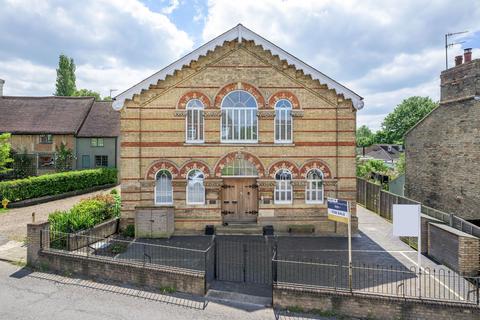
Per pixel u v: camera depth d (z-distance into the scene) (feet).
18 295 32.35
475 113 55.88
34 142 107.55
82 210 49.14
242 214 55.72
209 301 32.04
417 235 31.76
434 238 43.78
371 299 29.66
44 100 117.70
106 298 32.24
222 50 54.44
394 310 29.30
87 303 31.17
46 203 76.89
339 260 42.45
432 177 66.74
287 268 39.24
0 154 82.79
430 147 67.36
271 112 54.44
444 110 63.16
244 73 54.54
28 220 59.62
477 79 55.57
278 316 29.84
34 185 76.18
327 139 54.54
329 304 30.35
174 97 54.29
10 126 106.42
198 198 55.21
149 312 29.76
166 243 49.16
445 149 62.95
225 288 34.60
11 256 41.73
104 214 54.95
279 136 55.16
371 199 76.48
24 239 48.29
